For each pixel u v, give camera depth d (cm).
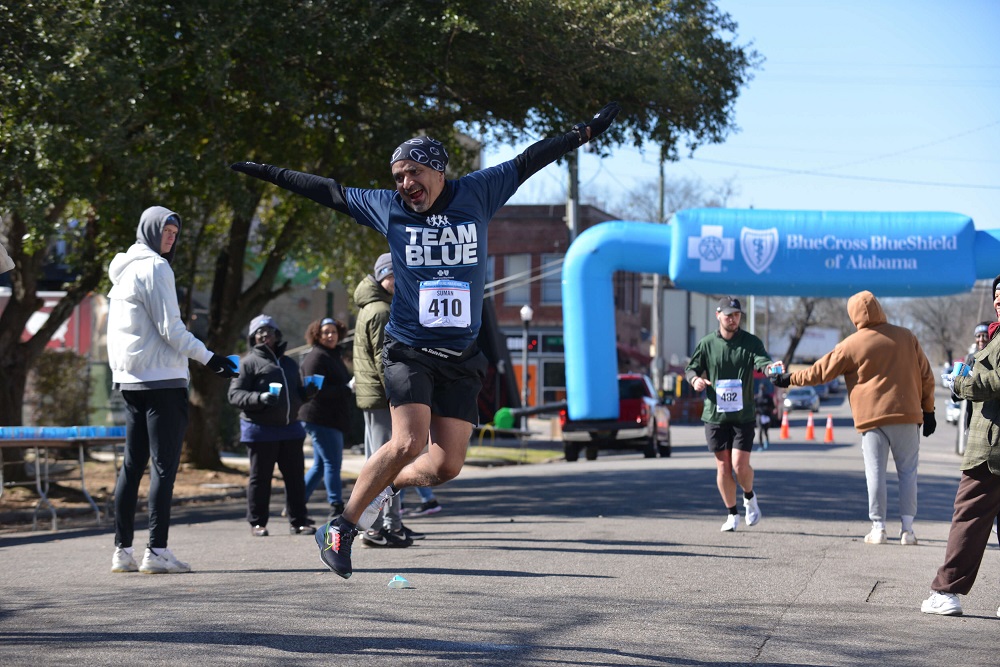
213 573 818
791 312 9581
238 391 1073
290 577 795
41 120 1319
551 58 1644
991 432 658
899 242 2038
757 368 1084
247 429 1080
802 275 2052
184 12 1412
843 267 2044
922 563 900
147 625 611
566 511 1319
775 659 550
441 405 628
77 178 1368
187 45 1450
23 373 1683
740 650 569
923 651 572
